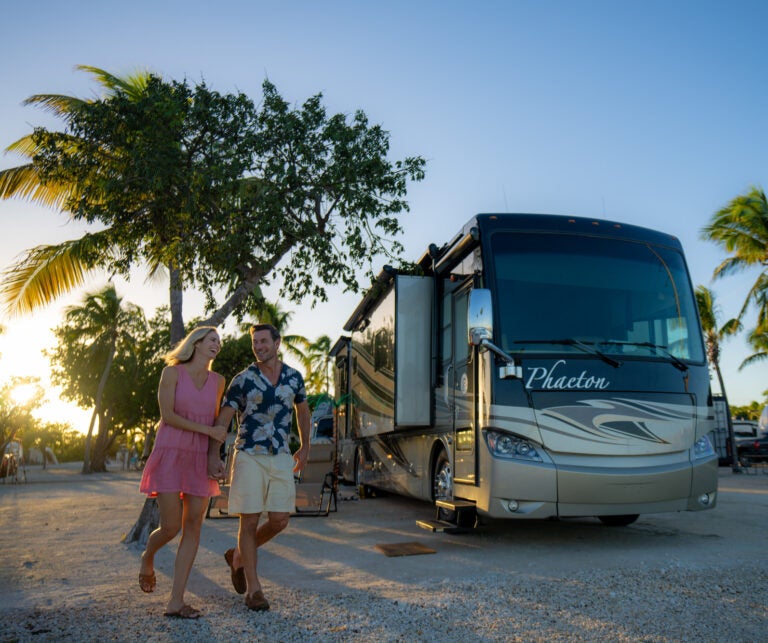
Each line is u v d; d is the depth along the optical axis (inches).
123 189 303.9
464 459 273.9
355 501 474.9
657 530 304.8
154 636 148.3
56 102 375.9
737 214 924.0
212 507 384.2
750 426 1143.6
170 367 170.9
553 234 275.7
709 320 1073.5
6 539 308.7
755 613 164.1
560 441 245.3
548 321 260.4
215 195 310.0
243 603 176.9
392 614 164.7
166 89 313.3
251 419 173.0
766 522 327.9
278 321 1221.1
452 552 254.1
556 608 169.6
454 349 294.5
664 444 254.2
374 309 434.0
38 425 2625.5
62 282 382.3
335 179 313.6
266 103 319.3
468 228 285.1
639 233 288.2
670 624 155.7
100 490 693.9
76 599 184.7
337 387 633.0
